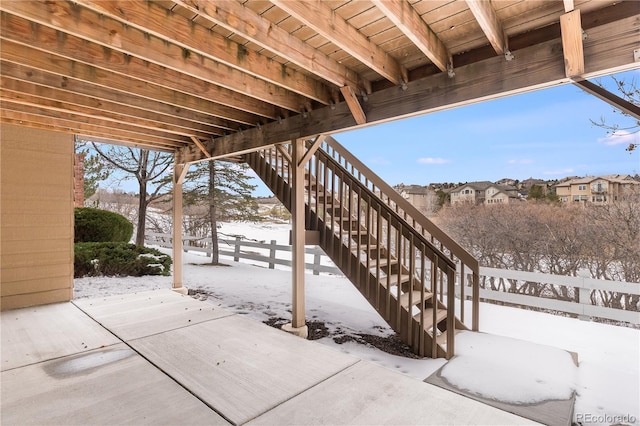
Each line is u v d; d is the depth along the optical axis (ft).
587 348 11.02
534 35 7.02
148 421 5.55
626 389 8.13
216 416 5.75
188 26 6.79
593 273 24.06
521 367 9.11
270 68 8.52
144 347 8.74
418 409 6.15
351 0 6.18
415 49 8.04
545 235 26.37
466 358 9.78
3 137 11.98
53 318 11.06
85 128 13.42
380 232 11.91
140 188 31.30
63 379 6.95
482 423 5.78
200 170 29.73
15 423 5.39
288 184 15.29
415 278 13.58
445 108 8.38
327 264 32.27
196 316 11.53
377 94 9.42
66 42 7.09
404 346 11.48
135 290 18.39
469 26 6.93
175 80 8.99
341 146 16.58
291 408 6.07
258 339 9.51
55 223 13.14
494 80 7.47
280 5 5.54
